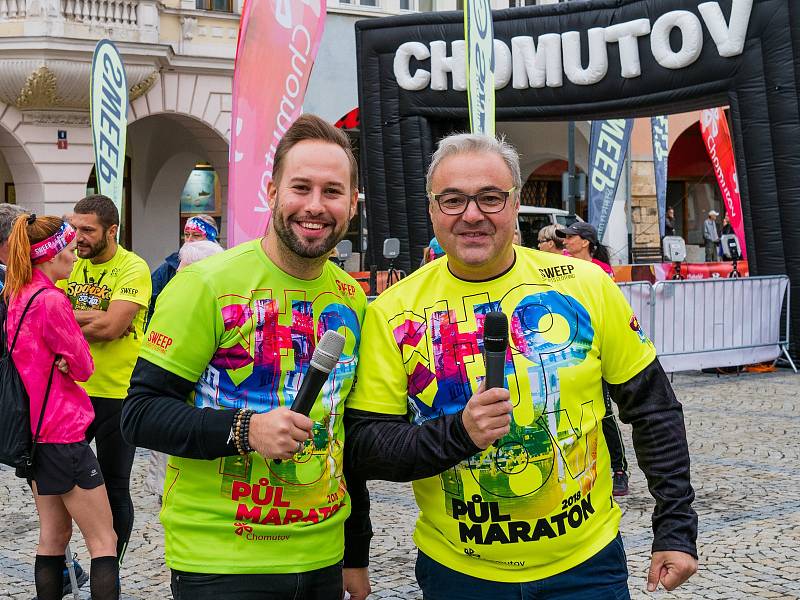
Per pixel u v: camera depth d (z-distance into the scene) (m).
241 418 2.19
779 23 11.45
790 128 11.53
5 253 4.18
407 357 2.43
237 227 7.46
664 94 12.45
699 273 16.31
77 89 18.08
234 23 20.42
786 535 5.21
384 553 4.98
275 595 2.31
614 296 2.49
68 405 3.73
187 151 21.64
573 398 2.39
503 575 2.36
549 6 13.17
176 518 2.34
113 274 4.41
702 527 5.38
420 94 14.45
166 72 19.64
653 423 2.47
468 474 2.36
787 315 11.95
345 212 2.34
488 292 2.43
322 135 2.34
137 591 4.47
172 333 2.31
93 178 21.28
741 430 8.14
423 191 14.68
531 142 27.16
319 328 2.40
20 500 6.12
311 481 2.34
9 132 18.14
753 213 11.90
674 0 12.16
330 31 21.45
